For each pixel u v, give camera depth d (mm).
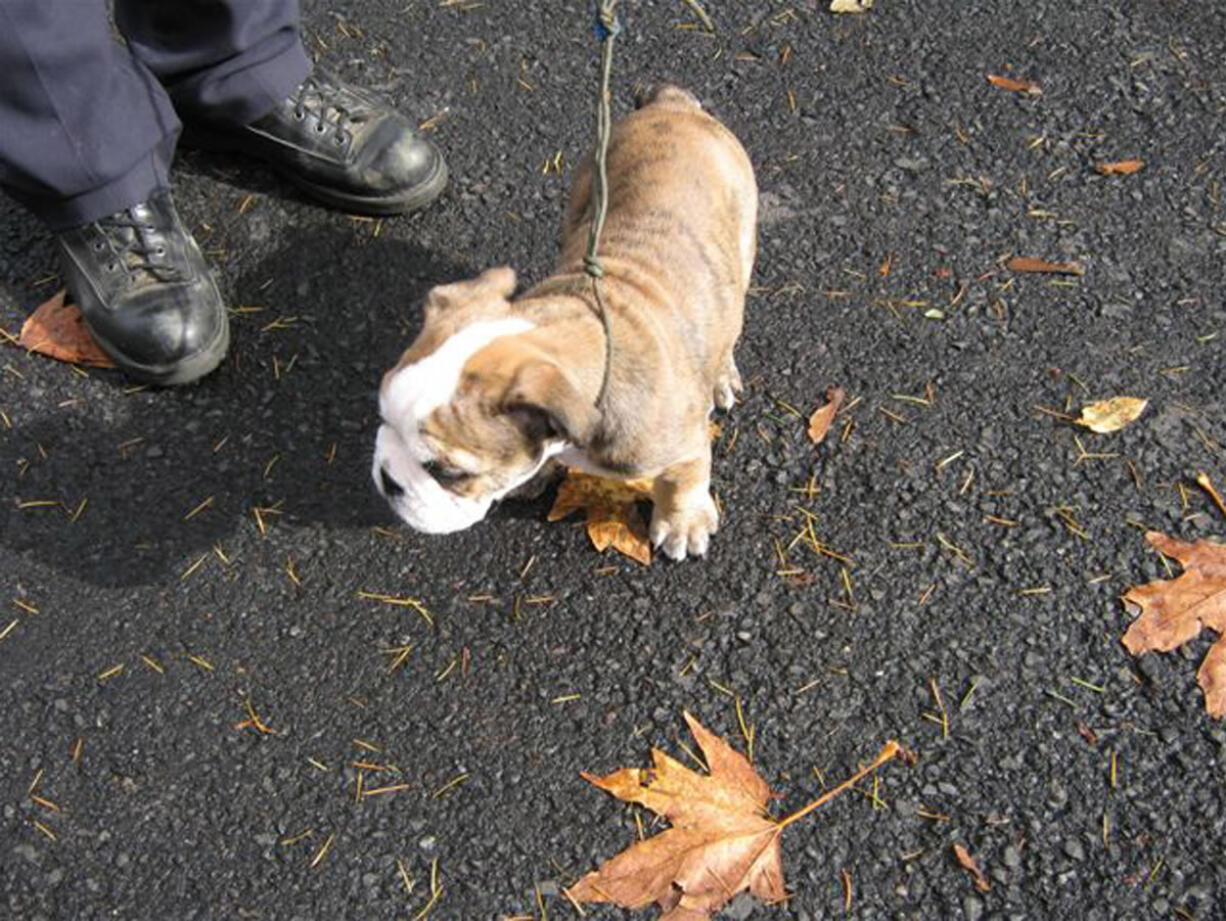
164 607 814
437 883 707
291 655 794
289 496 863
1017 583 817
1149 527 840
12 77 810
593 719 766
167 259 901
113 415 901
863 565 827
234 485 869
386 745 758
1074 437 886
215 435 894
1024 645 791
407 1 1170
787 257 991
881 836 719
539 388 632
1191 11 1164
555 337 681
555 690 778
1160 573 819
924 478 867
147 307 887
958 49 1136
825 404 905
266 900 703
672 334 741
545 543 840
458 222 1015
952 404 905
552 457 799
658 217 779
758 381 918
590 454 735
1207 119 1082
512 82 1109
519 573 828
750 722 763
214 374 925
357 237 1003
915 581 819
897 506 854
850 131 1074
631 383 707
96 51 837
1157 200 1026
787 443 886
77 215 883
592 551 836
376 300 966
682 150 814
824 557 832
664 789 728
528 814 729
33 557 833
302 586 824
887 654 789
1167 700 766
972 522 846
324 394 915
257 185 1036
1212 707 760
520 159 1055
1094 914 692
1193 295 965
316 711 772
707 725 762
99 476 872
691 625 804
